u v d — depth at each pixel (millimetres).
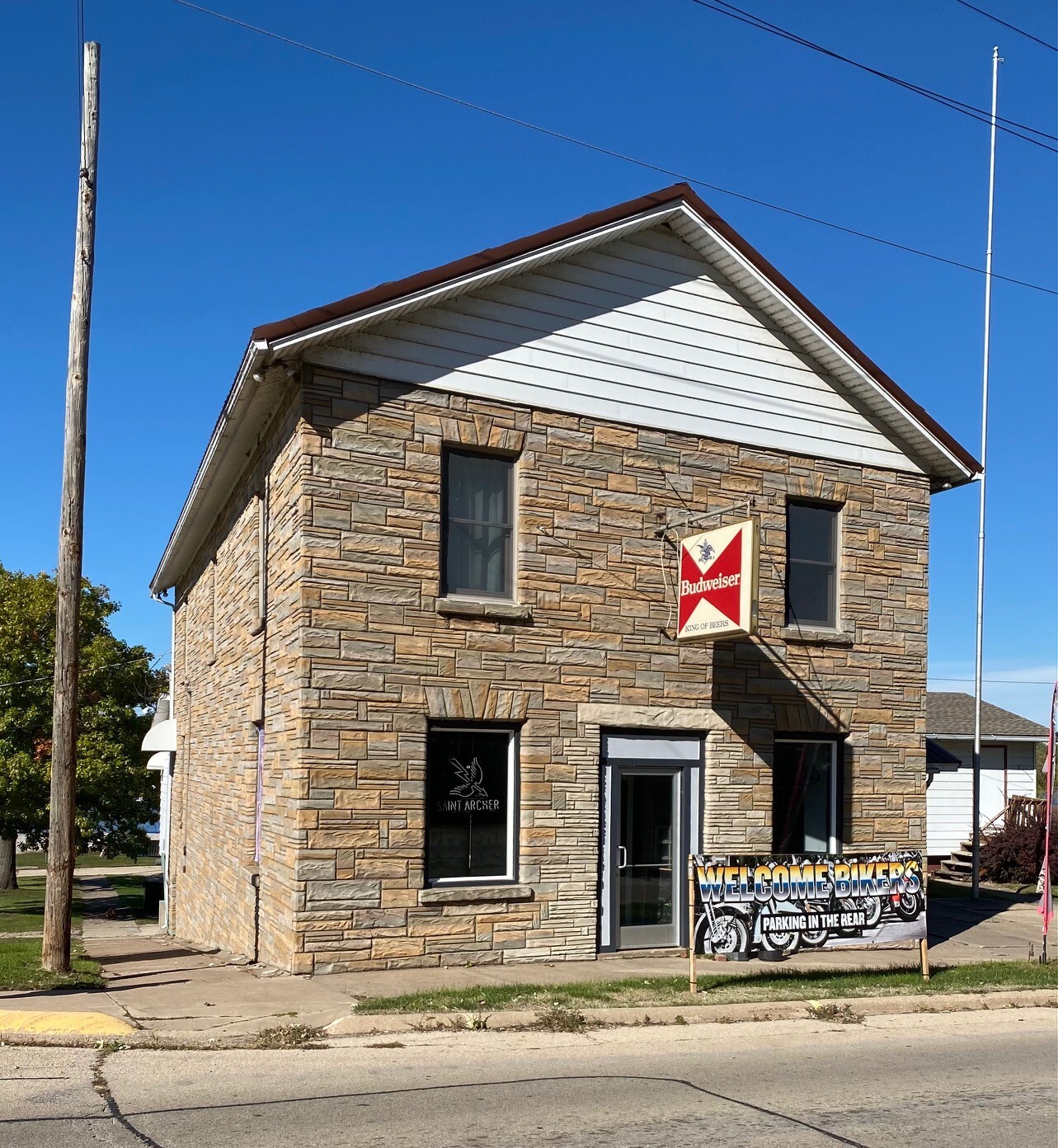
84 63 11766
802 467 15648
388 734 12469
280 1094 7418
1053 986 12625
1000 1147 6719
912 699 16234
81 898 37812
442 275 12875
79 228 11703
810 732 15492
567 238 13750
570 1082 7949
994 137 22391
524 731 13352
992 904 20375
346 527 12453
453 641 12961
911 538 16484
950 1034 10273
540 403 13773
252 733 15242
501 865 13211
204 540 20922
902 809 15984
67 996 10312
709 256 15133
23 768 32000
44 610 33625
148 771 34719
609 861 13828
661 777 14438
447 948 12570
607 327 14359
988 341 22062
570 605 13742
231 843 16516
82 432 11578
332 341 12539
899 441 16531
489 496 13602
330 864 12023
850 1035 10055
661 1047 9250
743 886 11602
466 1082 7871
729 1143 6613
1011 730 30422
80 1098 7176
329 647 12242
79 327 11625
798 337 15703
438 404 13117
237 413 13859
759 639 15109
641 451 14414
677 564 14508
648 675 14188
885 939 12320
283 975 11961
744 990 11492
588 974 12281
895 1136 6871
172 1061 8250
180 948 16969
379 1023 9445
